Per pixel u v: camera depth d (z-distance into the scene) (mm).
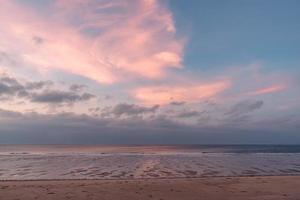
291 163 36875
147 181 18234
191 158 45844
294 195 14094
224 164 34844
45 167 30500
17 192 14117
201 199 13172
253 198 13414
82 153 63562
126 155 54781
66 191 14461
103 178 22125
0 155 53312
